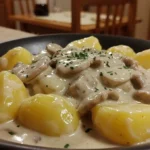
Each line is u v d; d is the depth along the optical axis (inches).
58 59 9.8
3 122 8.0
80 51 10.6
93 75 9.1
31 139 7.5
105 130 7.5
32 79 9.3
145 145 5.9
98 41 13.8
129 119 7.2
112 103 8.3
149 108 7.7
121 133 7.2
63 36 14.6
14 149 5.7
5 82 8.5
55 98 7.9
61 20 32.7
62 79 9.2
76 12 25.0
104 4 26.2
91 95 8.2
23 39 14.0
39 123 7.6
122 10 28.5
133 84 9.2
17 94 8.5
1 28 22.4
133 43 14.2
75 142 7.4
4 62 11.8
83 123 8.1
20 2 41.3
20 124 7.9
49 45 12.6
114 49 12.9
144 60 12.0
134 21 28.5
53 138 7.5
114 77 9.0
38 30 34.4
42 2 36.0
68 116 7.7
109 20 28.3
